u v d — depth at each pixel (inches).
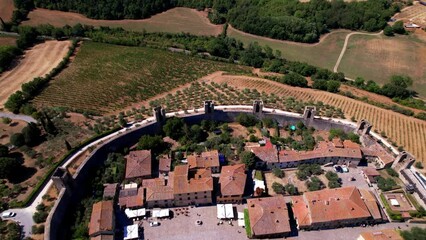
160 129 6776.6
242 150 6210.6
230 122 7160.4
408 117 7514.8
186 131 6466.5
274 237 4862.2
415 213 5088.6
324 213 4859.7
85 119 6958.7
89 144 6136.8
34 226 4598.9
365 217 4889.3
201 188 5088.6
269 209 4899.1
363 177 5821.9
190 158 5836.6
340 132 6638.8
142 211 5123.0
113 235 4724.4
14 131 6471.5
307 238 4847.4
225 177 5418.3
